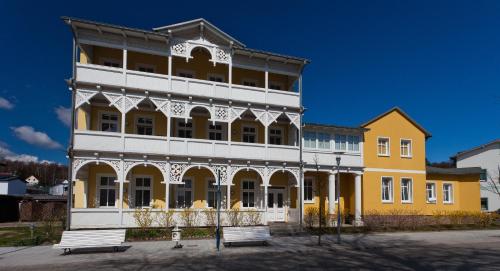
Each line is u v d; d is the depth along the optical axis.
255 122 25.78
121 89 20.34
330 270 11.86
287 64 24.78
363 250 16.44
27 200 32.12
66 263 12.88
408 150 29.91
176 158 21.17
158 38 21.34
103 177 21.84
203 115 24.38
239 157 22.48
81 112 21.94
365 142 28.05
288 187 25.73
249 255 14.72
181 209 20.78
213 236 19.72
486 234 23.31
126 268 12.00
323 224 24.80
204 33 22.73
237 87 23.09
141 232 18.98
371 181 27.86
